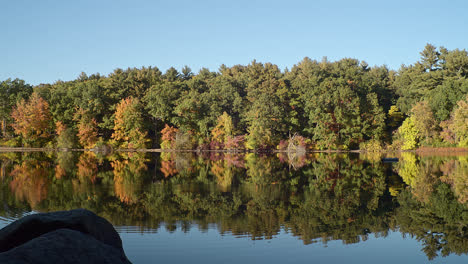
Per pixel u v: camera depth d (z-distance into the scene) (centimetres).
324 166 3300
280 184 2102
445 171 2766
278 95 7056
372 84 7369
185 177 2416
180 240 981
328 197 1666
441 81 6700
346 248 927
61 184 2016
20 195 1647
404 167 3133
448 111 5869
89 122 6500
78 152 5547
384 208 1424
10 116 6744
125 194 1719
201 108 6838
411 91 7000
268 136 6319
